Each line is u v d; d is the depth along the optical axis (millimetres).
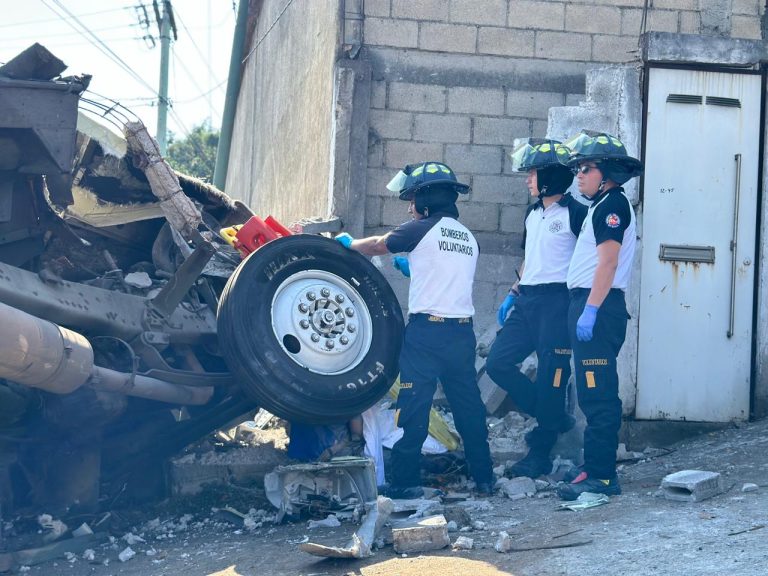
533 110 8242
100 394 5918
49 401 5887
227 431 7617
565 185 6461
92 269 7137
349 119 8039
